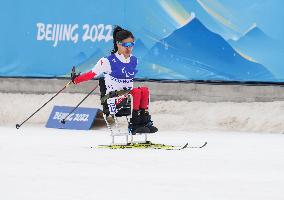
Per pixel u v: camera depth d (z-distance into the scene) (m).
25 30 45.50
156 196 13.48
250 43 41.25
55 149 24.91
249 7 41.06
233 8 41.28
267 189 14.62
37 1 45.16
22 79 45.72
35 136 32.91
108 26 43.62
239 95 41.59
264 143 29.14
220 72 41.84
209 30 41.81
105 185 15.13
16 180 16.00
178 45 42.44
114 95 25.48
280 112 39.72
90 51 44.12
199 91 42.22
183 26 42.25
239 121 39.59
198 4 41.88
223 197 13.43
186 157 21.94
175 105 42.12
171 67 42.66
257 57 41.19
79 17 44.25
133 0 43.00
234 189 14.59
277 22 40.78
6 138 31.22
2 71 46.06
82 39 44.28
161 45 42.72
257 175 17.16
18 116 43.62
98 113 41.09
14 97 45.38
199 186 15.04
